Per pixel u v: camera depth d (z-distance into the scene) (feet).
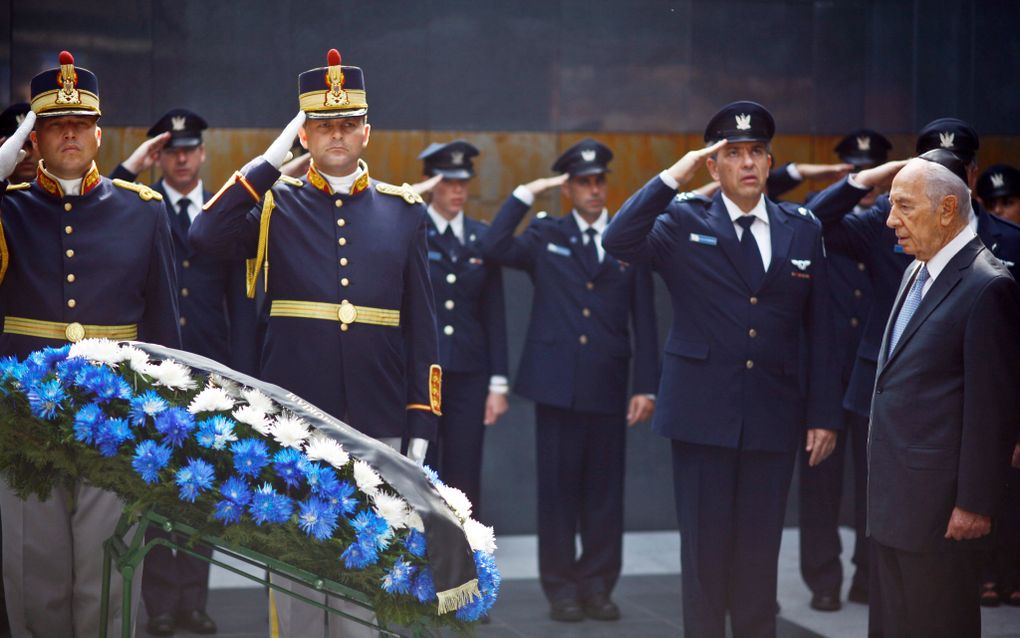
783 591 48.21
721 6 52.60
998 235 39.63
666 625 42.68
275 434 24.30
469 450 46.37
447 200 46.68
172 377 24.99
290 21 49.29
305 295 31.40
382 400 31.73
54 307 31.40
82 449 24.48
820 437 36.24
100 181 32.78
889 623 30.66
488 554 25.21
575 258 45.91
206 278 42.45
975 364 28.50
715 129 36.06
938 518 29.12
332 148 31.76
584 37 52.19
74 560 30.32
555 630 41.96
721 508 35.50
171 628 40.22
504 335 47.21
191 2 48.52
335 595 24.26
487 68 51.57
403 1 50.62
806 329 36.76
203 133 48.80
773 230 36.19
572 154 45.91
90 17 47.91
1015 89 50.42
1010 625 42.19
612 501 44.93
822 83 52.85
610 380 44.98
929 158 33.83
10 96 47.34
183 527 24.30
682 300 36.27
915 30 51.37
